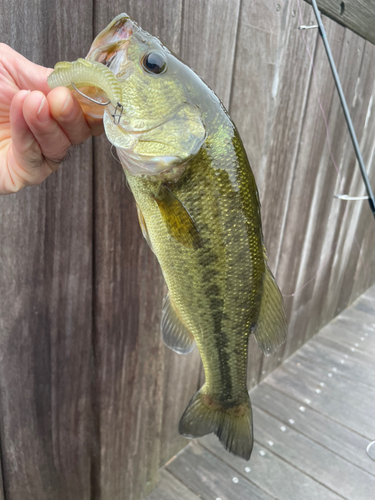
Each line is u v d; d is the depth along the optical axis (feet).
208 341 1.37
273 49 1.92
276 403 3.06
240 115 1.91
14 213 1.20
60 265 1.38
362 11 2.54
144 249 1.69
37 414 1.53
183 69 1.10
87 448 1.83
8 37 1.02
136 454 2.16
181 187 1.11
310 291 3.62
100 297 1.58
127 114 1.02
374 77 3.18
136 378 1.96
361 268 4.71
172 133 1.07
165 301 1.39
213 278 1.23
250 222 1.21
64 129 0.87
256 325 1.43
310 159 2.72
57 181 1.27
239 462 2.54
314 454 2.63
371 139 3.65
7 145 1.00
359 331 4.20
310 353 3.75
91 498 1.99
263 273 1.33
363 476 2.48
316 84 2.41
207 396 1.55
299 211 2.89
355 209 3.89
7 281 1.26
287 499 2.32
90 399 1.74
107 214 1.46
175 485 2.39
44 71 1.00
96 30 1.19
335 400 3.13
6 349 1.34
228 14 1.60
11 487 1.54
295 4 1.93
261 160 2.21
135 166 1.07
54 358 1.50
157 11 1.32
